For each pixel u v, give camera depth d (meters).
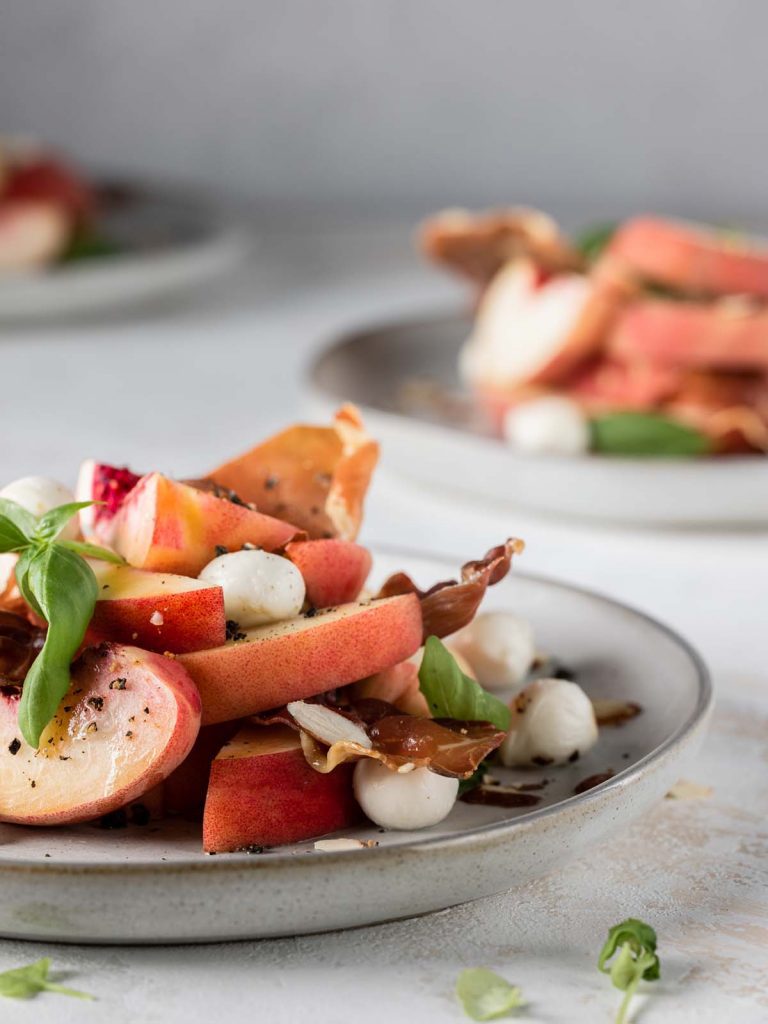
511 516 0.65
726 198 1.36
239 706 0.39
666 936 0.38
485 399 0.78
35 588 0.37
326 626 0.39
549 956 0.37
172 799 0.39
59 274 0.98
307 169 1.37
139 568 0.40
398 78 1.34
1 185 0.99
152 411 0.82
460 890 0.36
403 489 0.69
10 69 1.32
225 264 1.07
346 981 0.36
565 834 0.37
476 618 0.45
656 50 1.33
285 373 0.91
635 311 0.73
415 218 1.37
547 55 1.33
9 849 0.37
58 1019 0.35
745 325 0.71
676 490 0.63
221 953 0.37
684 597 0.57
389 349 0.84
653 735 0.42
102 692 0.38
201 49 1.32
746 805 0.43
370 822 0.39
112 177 1.22
